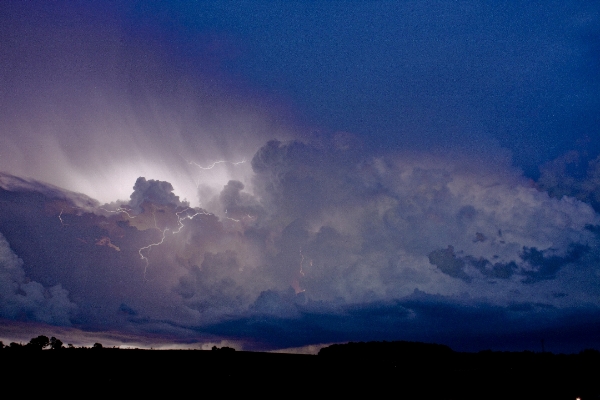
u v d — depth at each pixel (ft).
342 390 93.81
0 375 80.59
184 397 81.51
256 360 112.37
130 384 85.05
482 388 99.04
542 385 101.81
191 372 96.12
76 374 85.87
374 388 96.22
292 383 96.32
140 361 99.09
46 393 76.18
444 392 95.40
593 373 112.68
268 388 91.81
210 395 84.17
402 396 91.20
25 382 79.66
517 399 90.84
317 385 96.22
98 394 78.13
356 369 111.45
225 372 98.68
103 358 97.96
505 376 108.06
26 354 94.43
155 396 80.38
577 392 97.66
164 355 105.70
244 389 89.45
